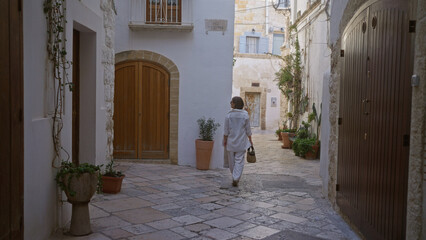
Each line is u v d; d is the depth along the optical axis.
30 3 3.28
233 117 6.76
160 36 8.82
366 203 3.81
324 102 6.15
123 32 8.75
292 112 15.03
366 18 3.93
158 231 4.25
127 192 6.07
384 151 3.34
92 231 4.14
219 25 8.89
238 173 6.72
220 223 4.61
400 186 2.98
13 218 2.93
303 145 10.82
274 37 22.28
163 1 8.84
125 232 4.16
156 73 8.95
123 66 8.87
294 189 6.67
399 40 3.08
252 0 21.91
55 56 3.85
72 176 3.85
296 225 4.57
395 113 3.12
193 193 6.18
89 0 5.37
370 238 3.67
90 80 5.72
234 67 21.08
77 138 5.74
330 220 4.80
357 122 4.19
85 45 5.71
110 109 6.69
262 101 21.48
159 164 8.90
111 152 6.79
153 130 8.99
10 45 2.87
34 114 3.41
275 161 10.38
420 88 2.64
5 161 2.79
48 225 3.79
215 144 8.84
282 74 15.30
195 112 8.95
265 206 5.46
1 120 2.73
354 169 4.28
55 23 3.85
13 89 2.93
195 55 8.89
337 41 5.28
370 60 3.78
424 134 2.61
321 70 11.06
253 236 4.16
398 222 3.00
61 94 4.11
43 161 3.61
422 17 2.64
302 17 13.74
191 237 4.09
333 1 5.57
